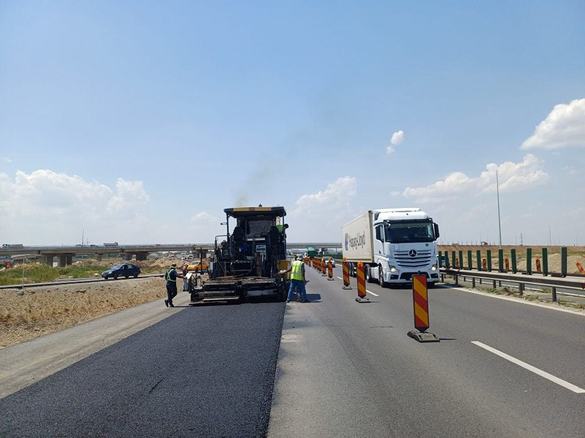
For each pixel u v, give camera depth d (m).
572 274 22.92
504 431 5.36
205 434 5.57
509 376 7.55
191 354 10.12
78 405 6.91
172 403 6.79
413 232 25.14
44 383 8.28
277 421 5.92
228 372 8.45
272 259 23.38
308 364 8.84
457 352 9.37
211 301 20.94
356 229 34.38
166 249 115.38
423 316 11.00
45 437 5.70
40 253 99.81
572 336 10.66
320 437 5.37
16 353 11.63
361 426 5.66
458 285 25.62
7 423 6.23
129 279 54.66
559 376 7.48
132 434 5.67
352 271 38.06
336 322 14.06
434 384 7.27
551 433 5.26
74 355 10.91
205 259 25.06
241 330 13.19
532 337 10.62
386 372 8.06
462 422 5.67
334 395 6.91
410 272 24.84
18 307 25.80
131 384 7.92
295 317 15.58
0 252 97.31
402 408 6.24
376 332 12.06
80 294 34.25
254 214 23.62
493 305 16.58
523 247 73.88
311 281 35.53
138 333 13.50
